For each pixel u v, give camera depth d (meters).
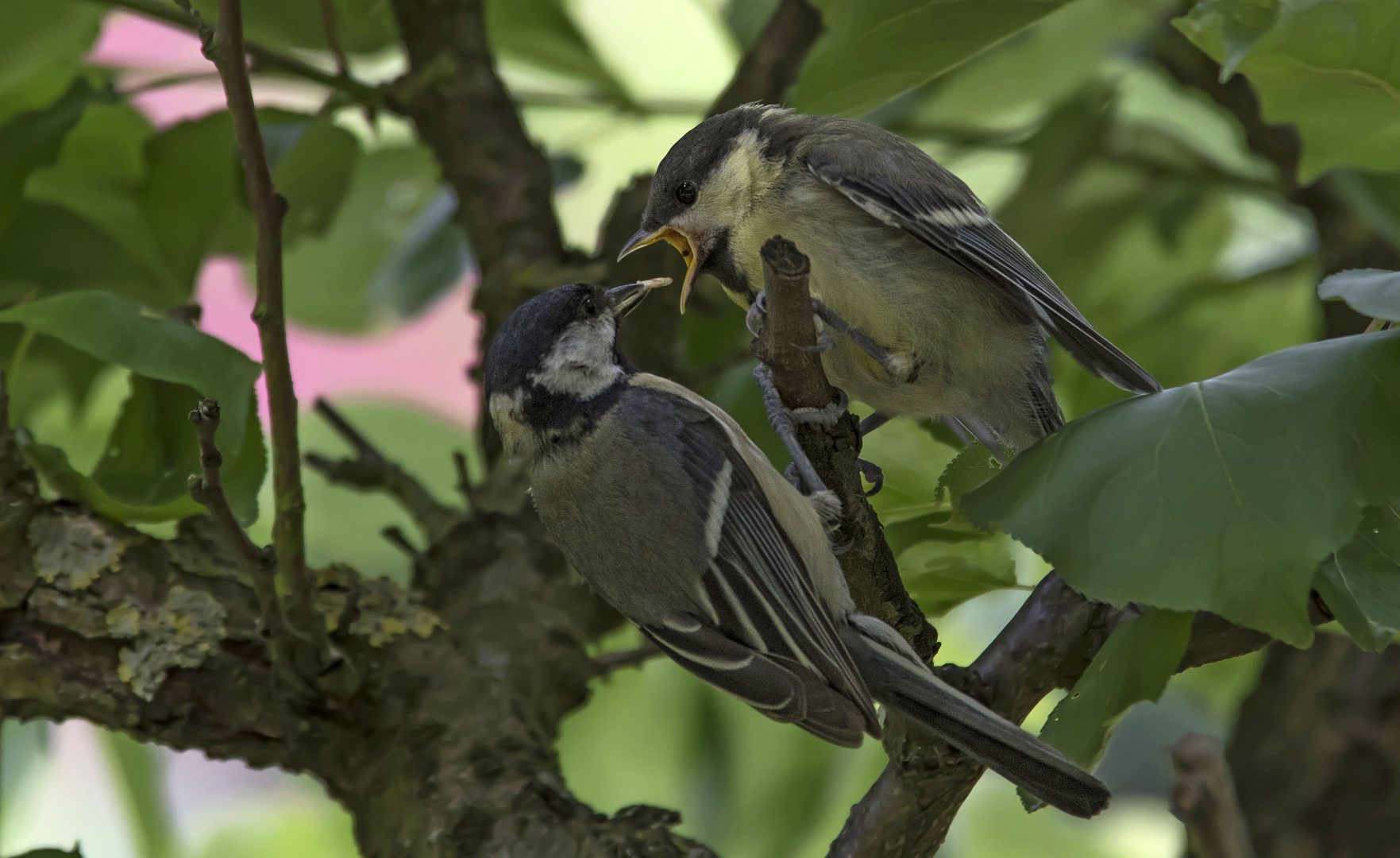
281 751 5.29
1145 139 8.47
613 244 6.79
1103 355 5.12
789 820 7.90
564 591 6.14
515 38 7.68
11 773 7.49
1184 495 3.94
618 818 5.10
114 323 4.87
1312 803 7.02
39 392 6.65
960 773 4.60
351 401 8.69
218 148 6.30
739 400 6.36
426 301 8.44
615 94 7.89
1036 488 4.19
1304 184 5.33
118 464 5.43
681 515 5.02
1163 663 4.20
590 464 5.16
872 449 5.64
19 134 6.00
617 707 8.58
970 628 8.53
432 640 5.57
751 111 5.99
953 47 5.03
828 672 4.65
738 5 8.27
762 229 5.76
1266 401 4.03
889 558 4.84
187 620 5.16
